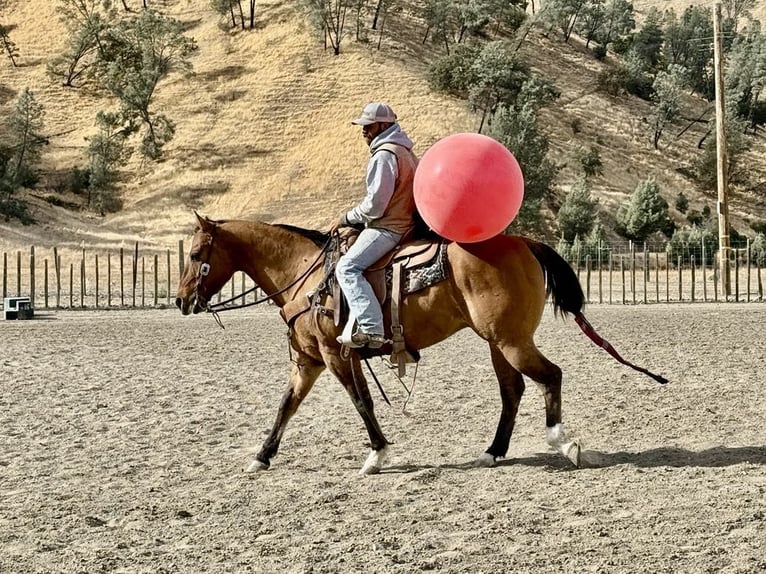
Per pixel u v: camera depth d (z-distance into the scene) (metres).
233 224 9.67
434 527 6.89
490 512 7.22
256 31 88.25
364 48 85.75
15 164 67.94
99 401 13.08
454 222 8.21
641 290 35.81
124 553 6.52
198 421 11.59
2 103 79.75
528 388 13.30
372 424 8.95
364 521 7.12
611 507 7.26
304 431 10.91
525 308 8.45
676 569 5.79
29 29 92.44
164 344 19.81
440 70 79.62
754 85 107.88
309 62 82.62
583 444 9.95
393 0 99.75
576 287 8.82
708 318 24.09
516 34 107.88
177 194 67.62
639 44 120.31
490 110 77.12
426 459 9.45
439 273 8.54
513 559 6.08
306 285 9.30
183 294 9.66
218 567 6.14
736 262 31.44
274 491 8.22
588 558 6.06
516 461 9.20
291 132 73.56
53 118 78.25
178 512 7.47
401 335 8.71
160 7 96.06
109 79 75.19
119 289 38.97
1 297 35.59
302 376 9.33
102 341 20.52
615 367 15.31
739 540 6.32
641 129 91.56
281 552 6.42
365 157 69.25
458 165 8.14
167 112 77.50
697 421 10.95
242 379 14.87
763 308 27.33
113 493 8.26
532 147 67.94
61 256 53.78
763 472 8.35
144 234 62.03
